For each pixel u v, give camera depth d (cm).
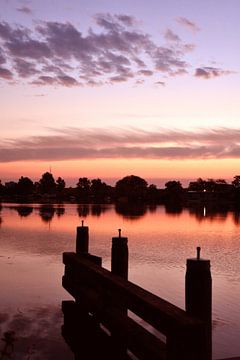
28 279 1673
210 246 3108
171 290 1555
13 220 5503
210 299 595
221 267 2155
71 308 1126
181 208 12512
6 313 1191
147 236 3769
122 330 795
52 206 11544
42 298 1363
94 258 1116
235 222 6078
